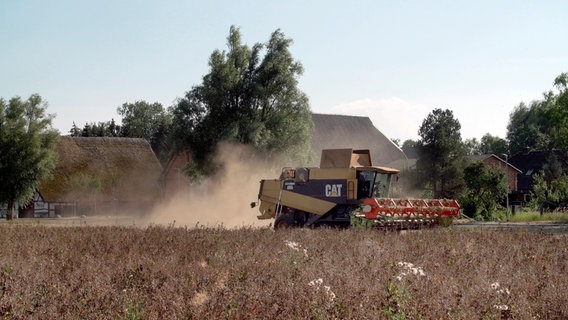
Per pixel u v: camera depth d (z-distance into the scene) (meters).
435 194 54.62
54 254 17.20
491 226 36.00
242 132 54.66
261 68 56.62
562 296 10.99
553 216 44.16
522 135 130.88
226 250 17.56
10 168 59.69
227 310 9.58
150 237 21.17
